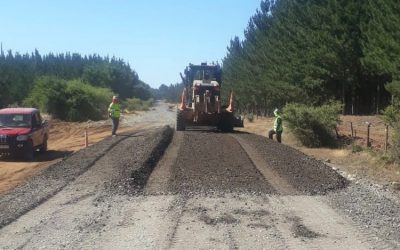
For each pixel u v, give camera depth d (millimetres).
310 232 8641
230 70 83438
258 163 16078
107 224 9164
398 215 10133
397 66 30422
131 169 14078
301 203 10898
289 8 50688
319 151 23953
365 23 38594
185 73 30625
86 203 10844
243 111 82375
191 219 9453
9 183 15852
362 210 10375
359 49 39750
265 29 64812
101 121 49406
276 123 25297
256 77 62812
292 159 17016
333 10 40562
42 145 23312
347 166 18641
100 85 105312
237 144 20797
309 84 44312
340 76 42688
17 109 22938
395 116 20062
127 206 10539
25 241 8219
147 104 117125
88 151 19188
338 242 8117
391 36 30906
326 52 40688
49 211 10219
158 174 14141
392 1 31094
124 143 21547
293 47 46656
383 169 17641
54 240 8234
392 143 19062
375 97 45781
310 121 25375
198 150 18656
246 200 11102
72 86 50531
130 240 8164
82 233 8602
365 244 8031
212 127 34125
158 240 8133
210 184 12688
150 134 25469
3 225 9156
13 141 20938
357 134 28375
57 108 49750
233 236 8383
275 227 8961
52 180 13477
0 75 67438
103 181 13000
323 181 13453
